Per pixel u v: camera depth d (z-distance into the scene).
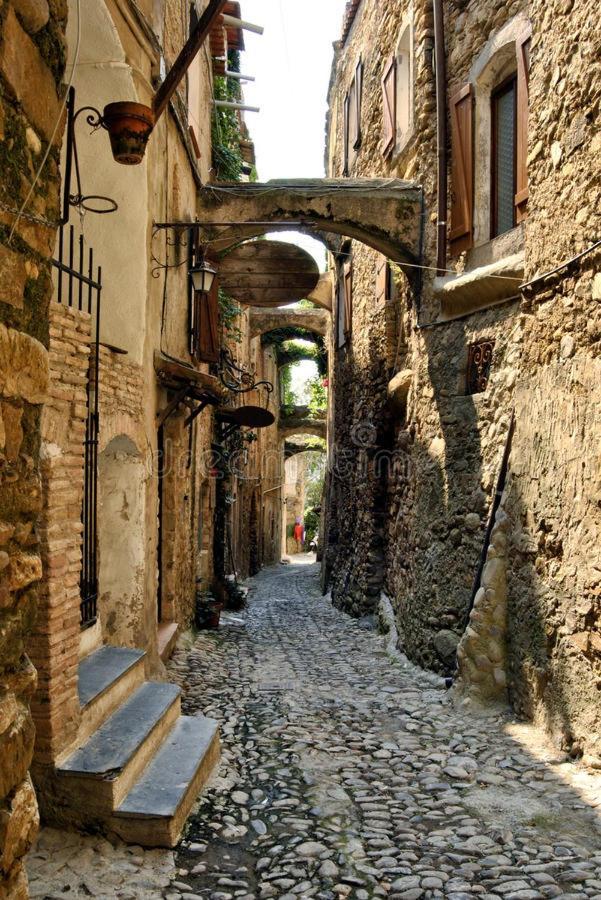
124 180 6.05
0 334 1.91
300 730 5.46
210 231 9.41
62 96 2.33
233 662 8.14
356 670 7.74
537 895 3.14
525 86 6.34
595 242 4.62
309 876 3.35
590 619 4.56
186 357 8.50
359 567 12.03
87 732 3.95
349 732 5.45
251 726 5.57
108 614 5.95
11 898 1.93
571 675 4.78
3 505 1.97
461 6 7.55
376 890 3.24
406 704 6.19
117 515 6.01
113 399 5.39
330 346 18.47
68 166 4.02
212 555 12.88
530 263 5.56
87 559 4.83
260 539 27.69
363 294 12.48
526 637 5.48
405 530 9.04
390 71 9.77
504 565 5.93
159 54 6.37
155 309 6.68
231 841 3.67
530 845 3.62
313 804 4.14
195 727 4.71
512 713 5.66
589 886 3.21
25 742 2.05
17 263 2.03
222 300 12.19
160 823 3.49
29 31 2.07
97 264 6.04
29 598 2.14
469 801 4.16
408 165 9.29
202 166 10.33
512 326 6.39
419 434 8.37
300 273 11.78
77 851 3.38
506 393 6.41
